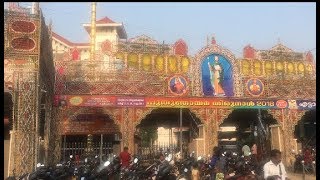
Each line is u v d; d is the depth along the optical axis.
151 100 27.89
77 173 13.88
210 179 16.70
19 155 18.02
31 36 18.94
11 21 18.72
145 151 37.31
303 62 33.91
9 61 18.73
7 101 20.09
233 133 45.28
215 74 29.59
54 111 26.62
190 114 31.47
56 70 27.11
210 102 28.97
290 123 30.34
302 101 30.80
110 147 30.03
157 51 31.36
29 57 18.81
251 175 12.80
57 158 26.17
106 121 28.75
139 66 29.59
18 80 18.66
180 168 18.34
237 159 19.30
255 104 29.80
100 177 13.04
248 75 31.22
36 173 11.30
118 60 29.44
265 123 33.81
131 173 15.27
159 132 60.94
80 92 27.00
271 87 30.53
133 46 31.09
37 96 18.72
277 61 32.97
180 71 30.16
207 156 27.00
